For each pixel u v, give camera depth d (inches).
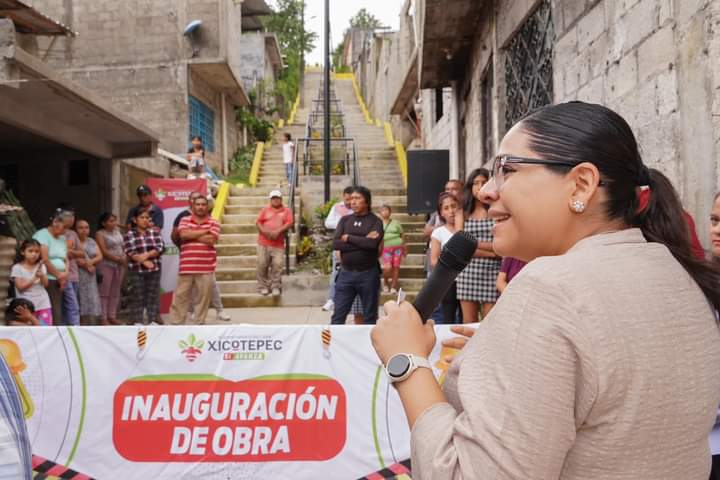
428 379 46.3
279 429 116.3
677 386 38.5
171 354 117.0
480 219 196.7
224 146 701.9
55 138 336.2
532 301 39.3
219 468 115.6
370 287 239.1
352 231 239.8
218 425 116.2
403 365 46.8
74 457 114.7
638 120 154.1
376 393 116.4
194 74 620.1
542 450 36.1
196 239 289.4
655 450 38.0
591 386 37.2
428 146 595.2
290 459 115.8
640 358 37.7
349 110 1101.7
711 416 40.8
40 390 115.3
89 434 115.3
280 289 369.7
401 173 612.4
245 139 804.6
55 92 281.3
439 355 106.4
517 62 279.1
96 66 595.2
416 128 690.8
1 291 272.2
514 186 45.9
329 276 369.7
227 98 731.4
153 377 116.5
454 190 227.1
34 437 114.3
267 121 847.1
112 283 319.6
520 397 37.2
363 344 117.3
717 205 108.2
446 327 106.1
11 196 324.5
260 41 907.4
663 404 37.9
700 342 40.8
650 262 42.4
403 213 493.7
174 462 115.3
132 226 316.5
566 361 37.4
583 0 188.5
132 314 322.3
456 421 40.6
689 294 42.7
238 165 716.0
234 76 644.7
